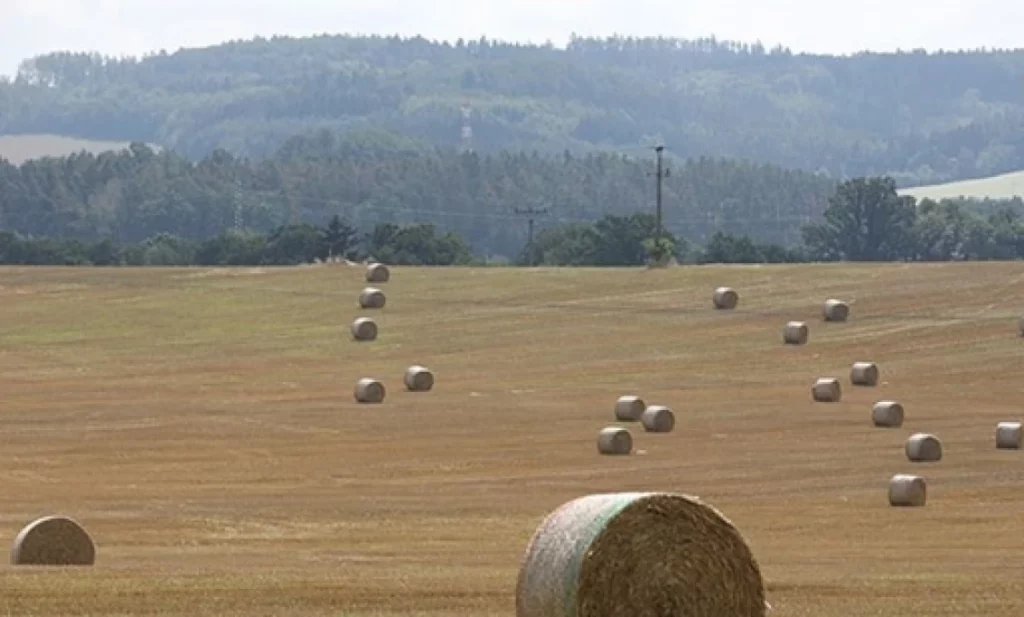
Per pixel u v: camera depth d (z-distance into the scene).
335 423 161.00
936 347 198.50
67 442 150.50
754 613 47.72
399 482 132.12
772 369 192.12
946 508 116.56
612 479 132.88
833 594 63.41
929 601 61.56
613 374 190.88
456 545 95.38
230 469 138.25
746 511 115.31
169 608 57.78
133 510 114.38
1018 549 93.62
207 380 189.12
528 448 148.75
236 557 86.94
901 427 159.00
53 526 80.06
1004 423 152.50
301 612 57.31
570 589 47.12
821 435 154.88
